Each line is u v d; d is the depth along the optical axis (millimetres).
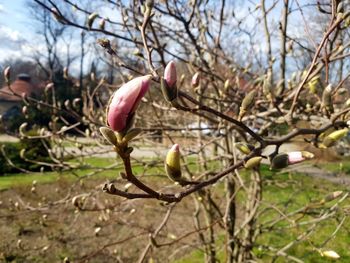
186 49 4328
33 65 25750
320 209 4105
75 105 4031
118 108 1092
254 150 1494
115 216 7020
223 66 4875
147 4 1703
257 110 3643
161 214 9188
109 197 6434
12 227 8867
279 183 5305
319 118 2766
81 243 8211
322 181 6098
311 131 1606
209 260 4680
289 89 3082
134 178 1202
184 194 1342
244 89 4129
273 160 1434
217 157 4094
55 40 25859
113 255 6371
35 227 8867
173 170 1282
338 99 3109
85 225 8977
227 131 3613
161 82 1333
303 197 7109
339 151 5523
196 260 7129
